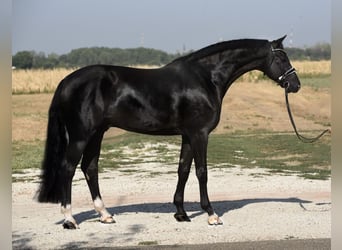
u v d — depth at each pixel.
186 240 8.84
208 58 10.08
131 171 17.92
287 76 10.30
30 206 12.11
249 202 12.09
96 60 81.00
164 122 9.70
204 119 9.77
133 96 9.49
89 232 9.42
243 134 30.78
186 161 10.18
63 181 9.55
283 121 36.31
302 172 17.27
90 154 10.01
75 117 9.37
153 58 83.50
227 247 8.35
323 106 42.09
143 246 8.48
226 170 17.75
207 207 9.88
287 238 8.91
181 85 9.71
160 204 12.11
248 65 10.27
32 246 8.56
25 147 25.44
